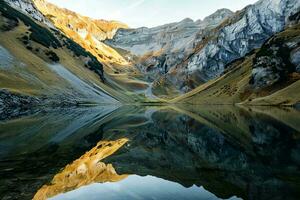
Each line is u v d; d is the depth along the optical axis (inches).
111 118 3651.6
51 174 902.4
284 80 7416.3
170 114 4606.3
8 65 6205.7
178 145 1577.3
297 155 1178.6
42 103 5615.2
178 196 670.5
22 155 1257.4
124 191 710.5
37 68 6973.4
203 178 831.1
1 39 7190.0
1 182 809.5
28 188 749.3
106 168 989.8
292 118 3085.6
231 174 875.4
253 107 5856.3
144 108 7190.0
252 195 662.5
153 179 823.1
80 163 1079.0
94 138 1850.4
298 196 652.1
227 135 1943.9
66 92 6855.3
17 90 5442.9
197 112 5098.4
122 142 1686.8
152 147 1497.3
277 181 782.5
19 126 2527.1
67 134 2044.8
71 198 666.8
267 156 1172.5
